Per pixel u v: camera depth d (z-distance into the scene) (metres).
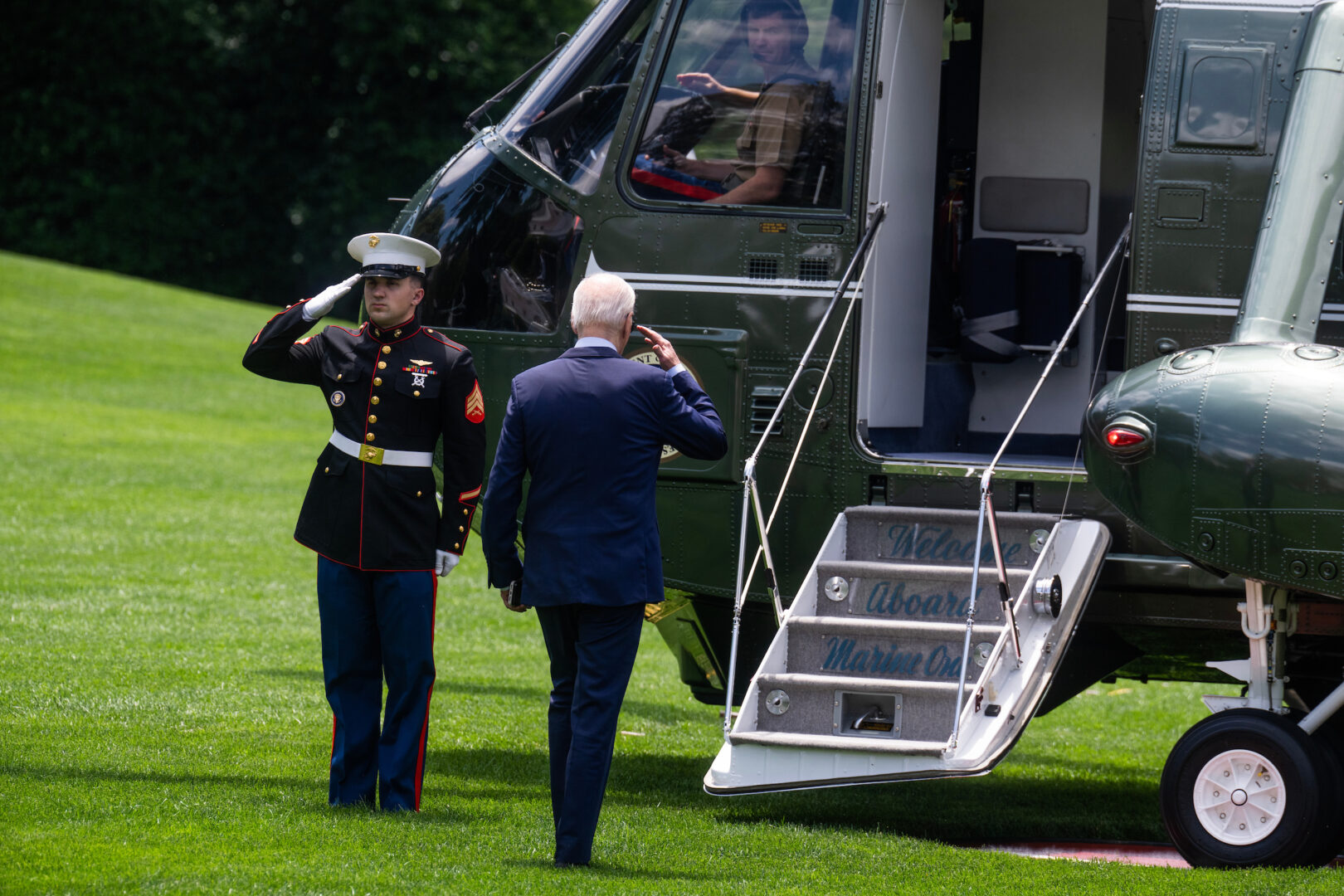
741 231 21.72
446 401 18.08
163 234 138.62
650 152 22.30
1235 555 17.86
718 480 21.70
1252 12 20.75
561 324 22.30
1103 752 30.14
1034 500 20.91
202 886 14.57
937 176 25.59
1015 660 18.91
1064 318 25.56
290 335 17.89
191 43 138.12
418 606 18.05
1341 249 20.23
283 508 53.56
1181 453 17.97
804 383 21.50
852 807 22.84
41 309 97.44
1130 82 25.59
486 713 27.48
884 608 20.14
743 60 22.14
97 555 42.41
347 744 18.33
